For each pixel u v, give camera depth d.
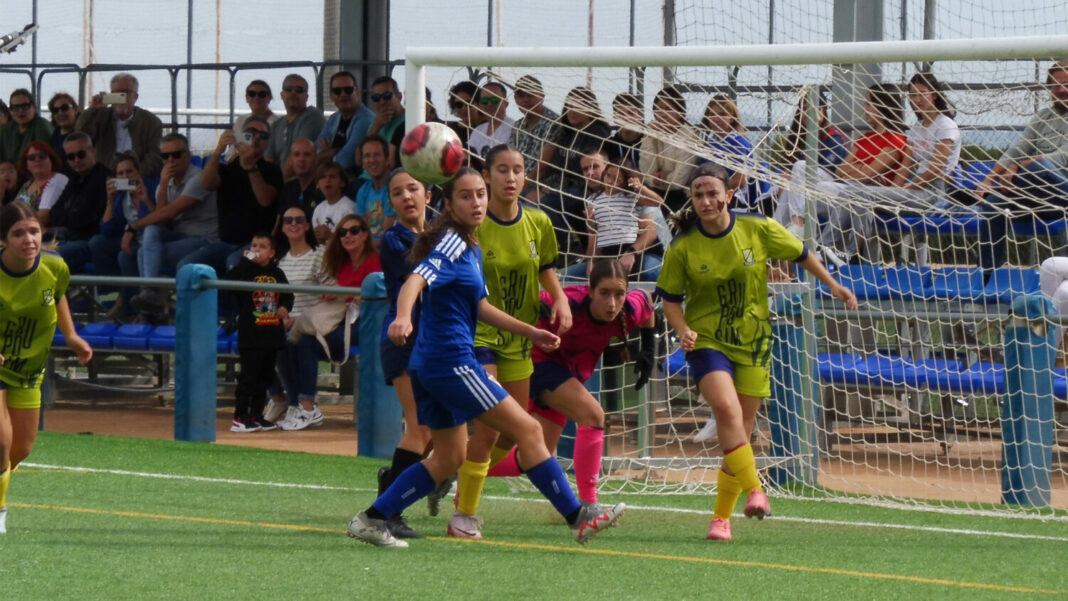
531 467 12.20
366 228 22.83
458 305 11.74
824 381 20.30
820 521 14.93
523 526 13.94
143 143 30.44
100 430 23.19
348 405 27.27
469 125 19.23
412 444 13.60
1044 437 16.81
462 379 11.77
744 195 18.92
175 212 27.19
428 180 14.09
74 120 31.69
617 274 13.66
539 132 19.27
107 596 9.91
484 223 13.35
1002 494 17.03
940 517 15.59
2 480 12.59
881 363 20.08
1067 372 18.83
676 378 20.31
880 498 17.05
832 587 10.72
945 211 19.66
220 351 24.23
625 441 20.33
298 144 26.14
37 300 12.87
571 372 14.30
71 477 17.14
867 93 19.56
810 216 18.20
